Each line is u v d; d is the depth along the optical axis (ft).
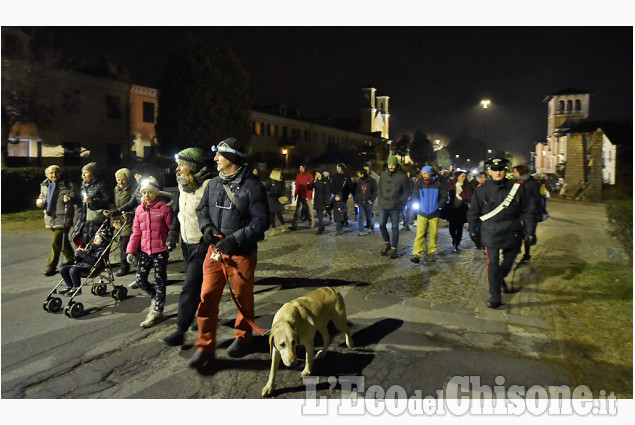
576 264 26.27
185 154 14.46
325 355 13.97
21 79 58.59
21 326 16.34
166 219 16.49
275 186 37.24
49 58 63.52
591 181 91.86
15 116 61.05
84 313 17.71
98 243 18.58
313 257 27.99
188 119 87.20
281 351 11.50
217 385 12.39
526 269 24.98
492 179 18.72
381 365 13.50
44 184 23.90
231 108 91.20
